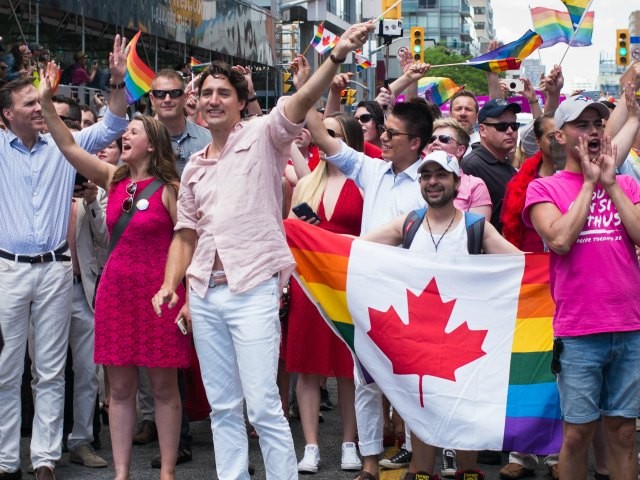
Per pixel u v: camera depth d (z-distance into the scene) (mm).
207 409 6887
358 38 4848
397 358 5660
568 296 4953
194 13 20672
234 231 5059
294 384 7812
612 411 4988
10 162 6141
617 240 4918
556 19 9438
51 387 6199
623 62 23609
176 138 7426
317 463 6406
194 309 5191
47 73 6023
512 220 6461
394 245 5859
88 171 6105
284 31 29672
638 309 4914
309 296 5852
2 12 14023
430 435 5594
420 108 6172
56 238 6211
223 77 5152
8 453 6168
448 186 5547
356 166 6324
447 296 5641
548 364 5543
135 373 5980
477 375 5574
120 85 6441
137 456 6809
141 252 5957
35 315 6191
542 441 5523
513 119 7195
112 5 16609
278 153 5164
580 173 5062
